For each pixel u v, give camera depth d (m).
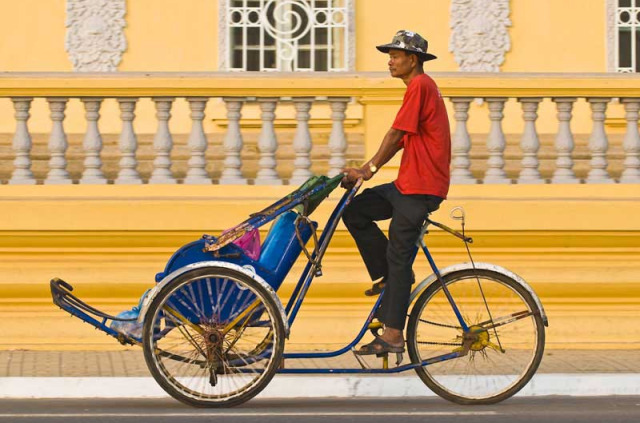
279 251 9.46
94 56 17.59
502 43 17.80
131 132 12.76
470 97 12.73
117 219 12.50
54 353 12.20
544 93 12.72
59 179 12.71
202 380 9.49
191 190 12.61
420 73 9.59
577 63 17.86
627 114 12.87
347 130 15.59
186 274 9.23
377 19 17.75
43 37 17.58
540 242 12.68
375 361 11.32
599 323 12.64
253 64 17.88
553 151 15.65
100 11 17.61
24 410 9.61
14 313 12.53
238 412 9.43
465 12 17.80
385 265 9.62
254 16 17.83
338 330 12.49
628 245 12.73
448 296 9.69
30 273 12.53
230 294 9.30
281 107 16.30
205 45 17.69
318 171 13.69
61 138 12.77
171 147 12.80
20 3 17.55
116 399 10.27
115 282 12.54
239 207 12.56
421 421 9.07
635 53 17.91
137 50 17.67
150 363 9.31
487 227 12.57
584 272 12.69
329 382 10.38
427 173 9.39
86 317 9.52
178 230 12.52
